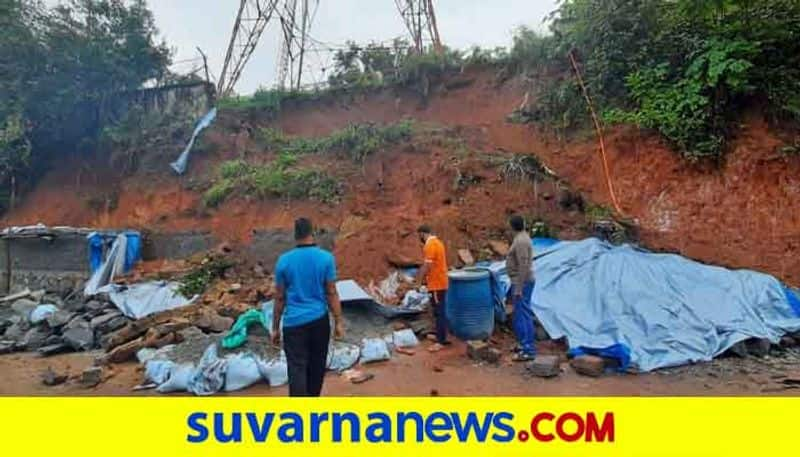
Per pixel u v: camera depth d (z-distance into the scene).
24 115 17.39
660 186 11.41
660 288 8.04
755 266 9.88
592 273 8.43
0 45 16.78
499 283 8.41
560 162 12.96
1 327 10.74
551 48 14.96
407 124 14.59
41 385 7.05
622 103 12.69
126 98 18.64
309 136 16.91
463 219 11.13
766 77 10.98
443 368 6.99
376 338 7.84
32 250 14.26
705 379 6.41
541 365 6.61
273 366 6.63
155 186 15.94
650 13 12.61
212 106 18.12
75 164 18.31
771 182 10.53
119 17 17.95
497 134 14.64
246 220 13.10
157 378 6.83
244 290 10.51
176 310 9.60
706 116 11.18
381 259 10.55
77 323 9.93
